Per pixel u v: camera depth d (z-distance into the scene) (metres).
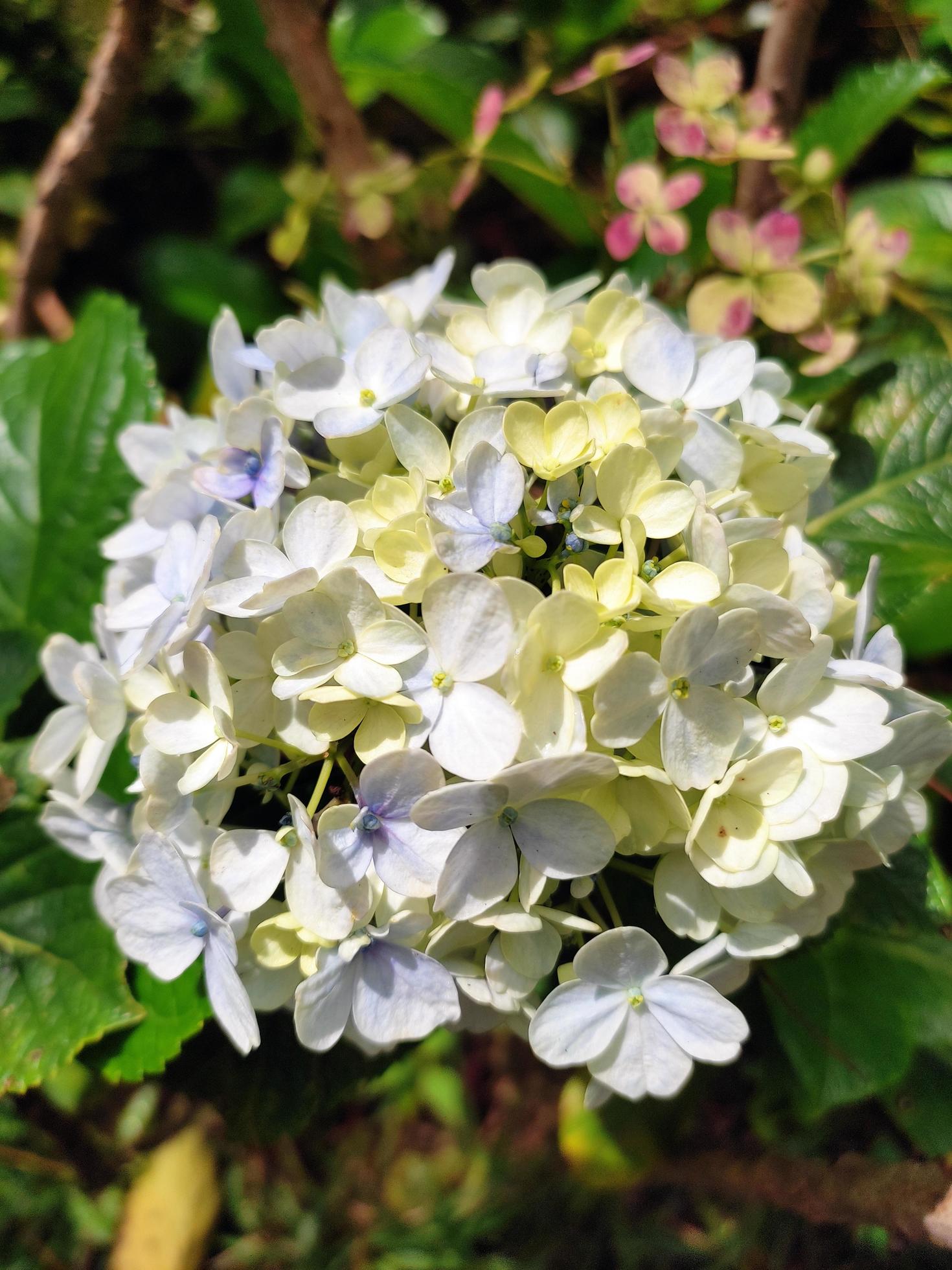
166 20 0.30
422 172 0.29
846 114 0.27
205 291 0.32
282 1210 0.32
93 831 0.19
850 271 0.24
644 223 0.24
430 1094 0.33
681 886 0.15
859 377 0.26
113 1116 0.32
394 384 0.17
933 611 0.23
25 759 0.24
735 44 0.30
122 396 0.27
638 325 0.19
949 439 0.25
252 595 0.14
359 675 0.14
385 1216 0.32
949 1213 0.23
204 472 0.17
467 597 0.14
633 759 0.15
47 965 0.22
